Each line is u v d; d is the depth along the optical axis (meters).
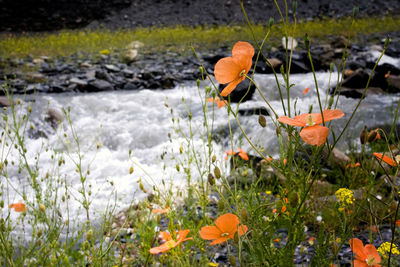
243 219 1.47
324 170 3.56
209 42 12.77
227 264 2.24
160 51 11.68
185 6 19.52
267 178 3.15
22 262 1.86
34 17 18.80
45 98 7.34
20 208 2.23
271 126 5.35
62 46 12.95
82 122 6.42
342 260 2.21
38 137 5.80
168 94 7.64
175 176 4.05
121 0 19.77
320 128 1.21
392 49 11.09
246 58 1.43
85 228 2.58
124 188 4.12
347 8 18.14
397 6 18.14
